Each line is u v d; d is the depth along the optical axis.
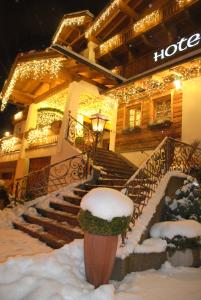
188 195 6.39
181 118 9.81
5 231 6.62
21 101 15.98
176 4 10.57
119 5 12.80
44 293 3.11
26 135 14.99
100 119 9.32
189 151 8.51
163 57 10.74
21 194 10.91
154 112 11.16
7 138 18.12
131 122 12.26
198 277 4.43
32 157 14.11
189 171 7.63
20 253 4.80
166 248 5.03
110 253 3.65
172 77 10.08
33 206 8.00
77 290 3.30
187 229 5.20
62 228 5.74
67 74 11.61
